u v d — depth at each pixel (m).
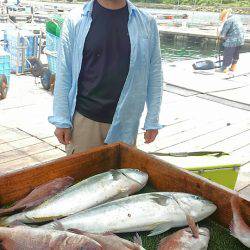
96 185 2.04
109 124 2.78
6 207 1.91
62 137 2.77
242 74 10.53
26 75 9.39
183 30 21.66
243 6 49.00
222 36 10.48
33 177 2.00
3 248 1.54
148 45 2.70
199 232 1.73
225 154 3.48
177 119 6.40
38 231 1.54
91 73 2.65
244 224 1.74
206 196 1.95
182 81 9.14
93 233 1.66
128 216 1.84
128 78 2.66
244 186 4.10
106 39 2.57
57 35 7.29
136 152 2.24
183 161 3.21
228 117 6.65
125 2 2.63
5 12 22.98
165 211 1.87
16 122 5.95
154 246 1.75
